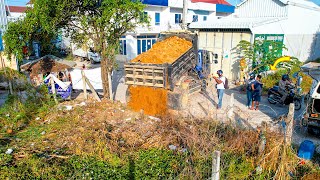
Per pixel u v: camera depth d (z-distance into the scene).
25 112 9.62
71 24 10.93
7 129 8.44
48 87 11.23
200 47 18.47
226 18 20.19
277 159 5.97
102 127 8.53
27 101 10.37
